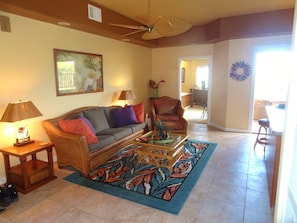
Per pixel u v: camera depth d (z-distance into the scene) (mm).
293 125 1281
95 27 3719
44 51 3367
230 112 5383
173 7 3902
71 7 3240
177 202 2373
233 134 5109
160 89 6719
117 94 5191
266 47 4766
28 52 3131
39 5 2797
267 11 4180
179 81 6410
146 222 2068
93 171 3172
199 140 4629
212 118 6047
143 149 3357
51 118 3561
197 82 9664
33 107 2820
